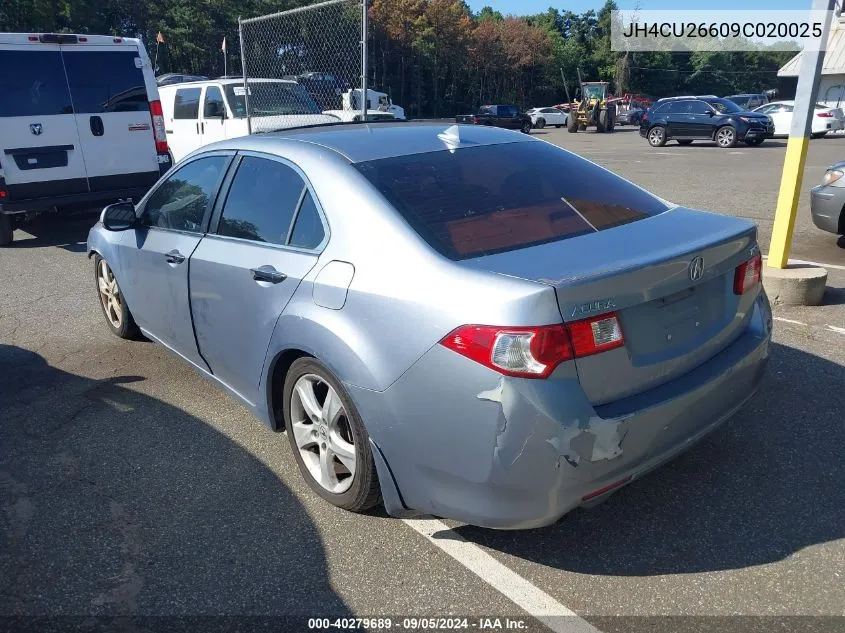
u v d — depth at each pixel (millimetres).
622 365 2527
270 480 3482
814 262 7266
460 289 2514
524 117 39281
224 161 3881
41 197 8656
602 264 2553
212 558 2902
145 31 40031
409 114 53781
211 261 3650
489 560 2855
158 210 4387
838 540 2902
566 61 71000
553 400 2363
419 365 2559
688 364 2781
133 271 4590
